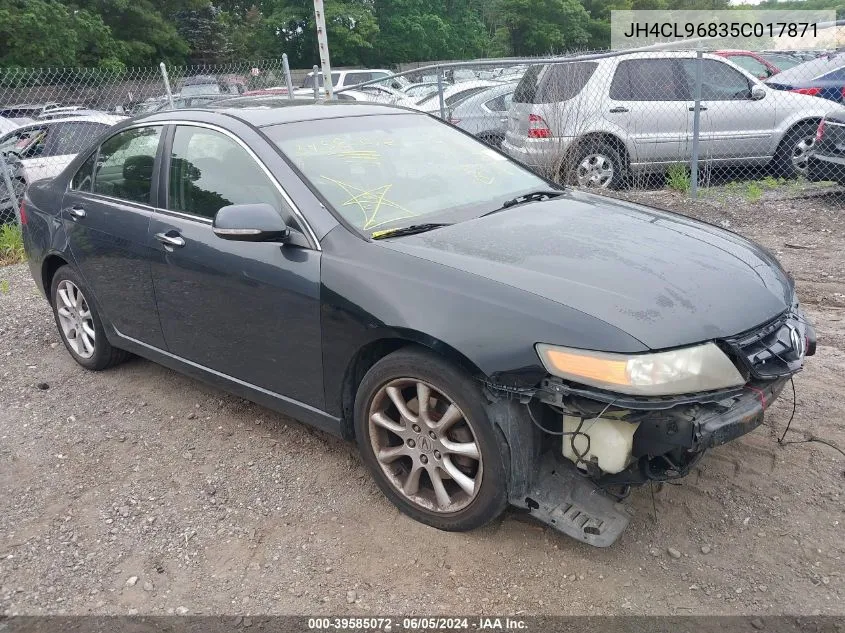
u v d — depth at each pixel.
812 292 5.52
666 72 8.63
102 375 4.61
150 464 3.57
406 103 12.24
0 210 9.06
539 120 8.55
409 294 2.77
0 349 5.13
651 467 2.62
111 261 4.03
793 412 3.36
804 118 8.83
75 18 29.25
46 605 2.66
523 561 2.78
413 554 2.85
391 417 3.02
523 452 2.65
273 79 19.30
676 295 2.65
